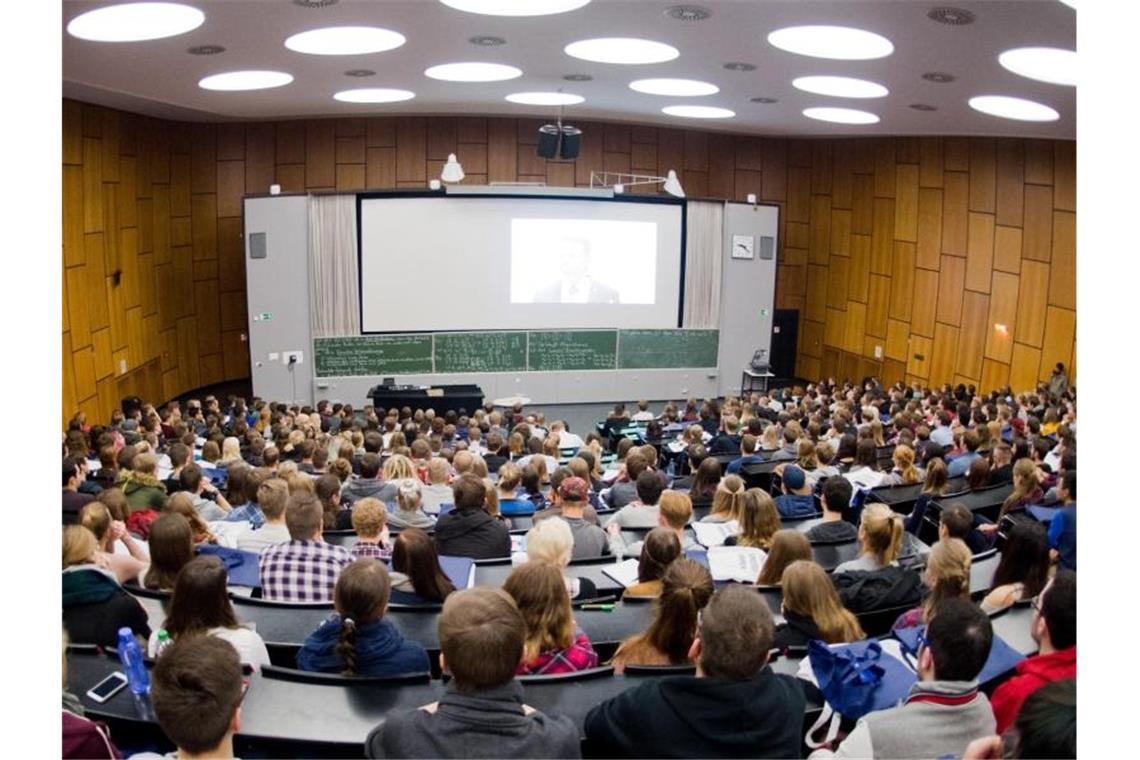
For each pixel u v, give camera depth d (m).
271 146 18.33
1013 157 16.06
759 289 18.45
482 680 2.32
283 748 2.94
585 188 17.31
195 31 9.27
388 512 6.55
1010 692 2.82
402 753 2.27
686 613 3.33
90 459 8.97
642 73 12.52
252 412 12.70
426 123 18.78
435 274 17.05
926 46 8.77
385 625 3.43
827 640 3.63
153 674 2.34
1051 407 11.41
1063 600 2.86
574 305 17.75
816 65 10.62
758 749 2.46
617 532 5.77
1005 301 16.36
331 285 16.56
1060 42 7.79
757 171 20.73
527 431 10.47
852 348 20.00
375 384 17.00
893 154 18.61
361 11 8.77
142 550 5.12
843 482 5.71
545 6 8.93
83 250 13.84
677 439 10.95
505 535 5.43
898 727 2.53
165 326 16.95
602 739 2.61
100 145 14.55
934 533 6.80
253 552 5.02
